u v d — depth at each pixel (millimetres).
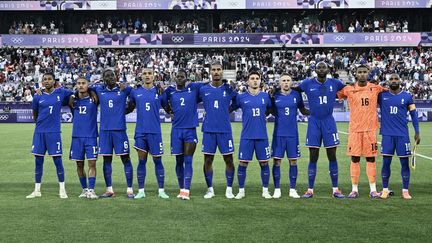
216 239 7535
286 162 16484
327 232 7879
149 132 10633
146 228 8125
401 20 51375
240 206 9734
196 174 14070
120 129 10711
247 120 10641
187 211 9297
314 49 49750
